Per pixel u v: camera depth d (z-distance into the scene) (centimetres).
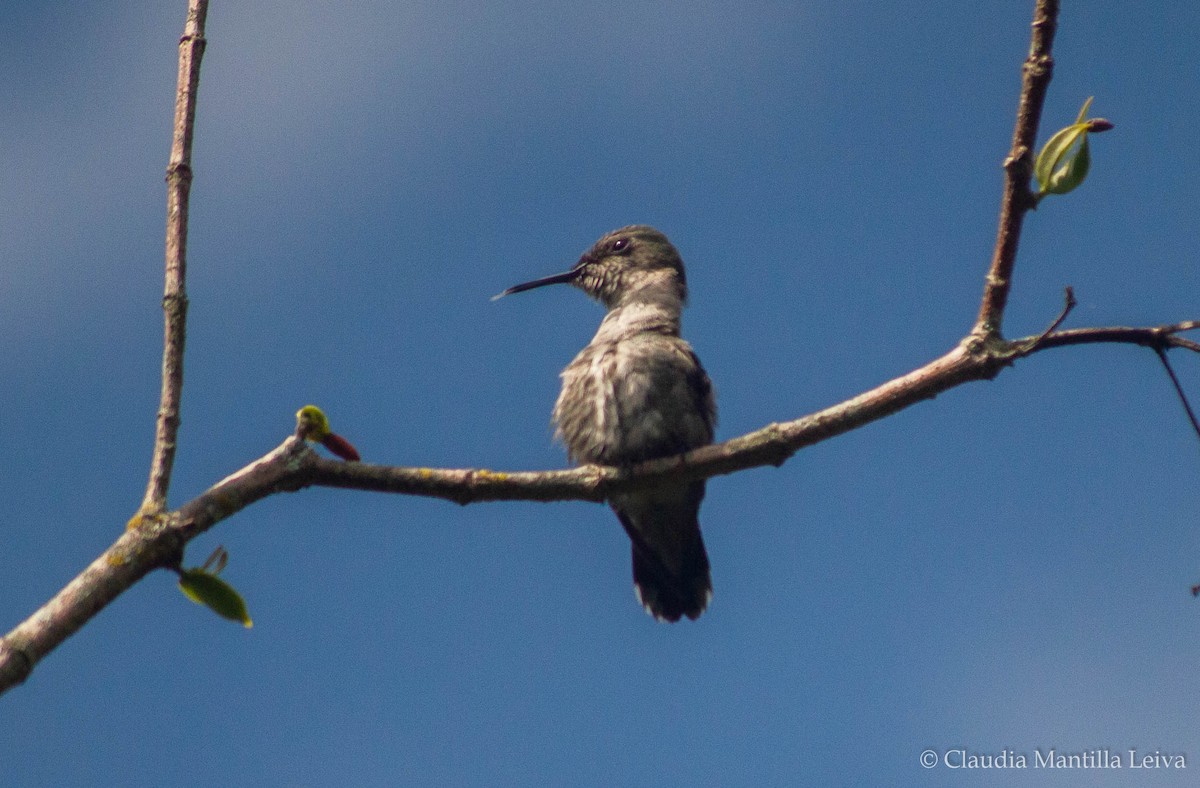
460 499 695
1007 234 688
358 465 659
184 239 620
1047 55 673
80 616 539
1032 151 680
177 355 605
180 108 641
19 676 514
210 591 568
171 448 591
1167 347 659
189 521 579
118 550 561
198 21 659
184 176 631
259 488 621
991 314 695
